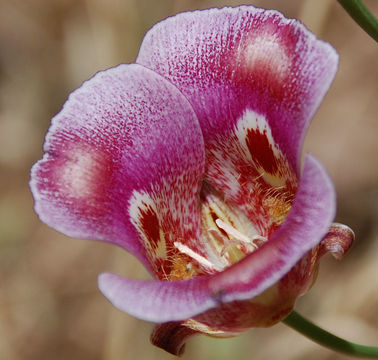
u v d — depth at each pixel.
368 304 0.33
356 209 0.38
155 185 0.22
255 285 0.19
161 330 0.21
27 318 0.37
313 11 0.32
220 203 0.23
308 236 0.19
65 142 0.22
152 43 0.23
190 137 0.22
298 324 0.21
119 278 0.19
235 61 0.22
